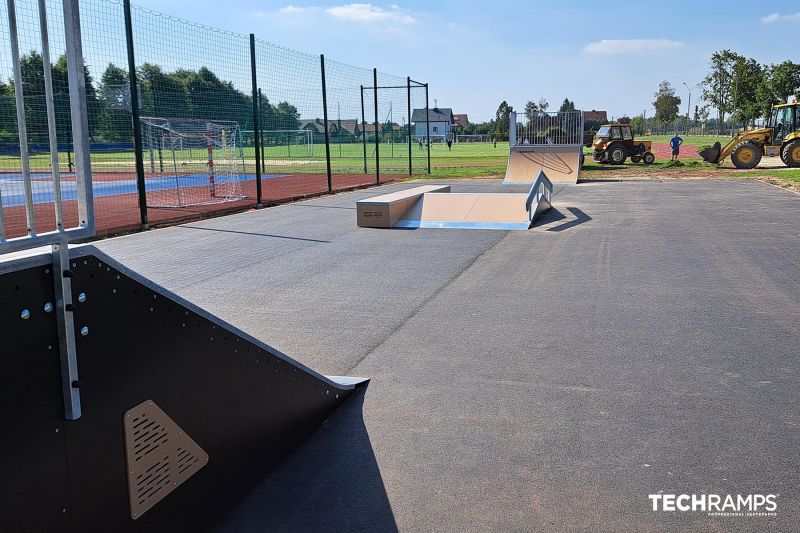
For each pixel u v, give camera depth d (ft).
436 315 22.43
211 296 25.14
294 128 101.76
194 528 10.02
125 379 8.53
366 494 11.34
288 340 19.81
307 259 32.42
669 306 23.13
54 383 7.59
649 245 35.45
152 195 64.85
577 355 18.21
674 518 10.50
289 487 11.57
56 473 7.64
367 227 43.09
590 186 74.84
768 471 11.91
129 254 33.58
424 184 82.38
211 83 72.28
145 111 67.77
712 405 14.75
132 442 8.70
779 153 99.71
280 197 62.95
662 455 12.52
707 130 378.73
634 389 15.74
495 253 33.91
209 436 10.25
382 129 153.38
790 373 16.61
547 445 12.99
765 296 24.26
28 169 7.43
